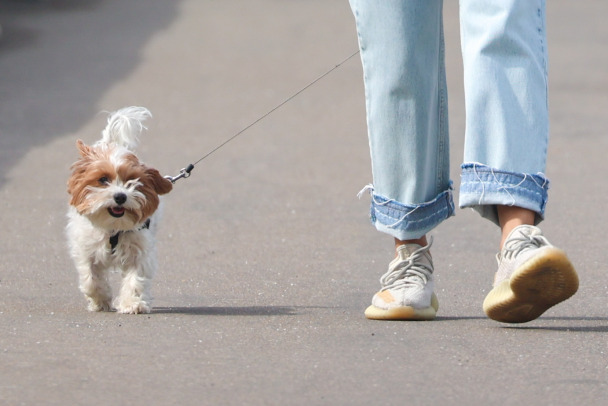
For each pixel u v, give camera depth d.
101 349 7.71
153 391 6.60
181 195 17.56
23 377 6.88
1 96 28.70
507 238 8.27
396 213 8.82
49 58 36.09
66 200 16.97
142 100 28.91
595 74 34.25
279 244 13.73
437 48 8.61
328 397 6.51
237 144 23.03
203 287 11.05
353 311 9.50
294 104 29.06
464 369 7.16
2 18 45.56
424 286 8.93
